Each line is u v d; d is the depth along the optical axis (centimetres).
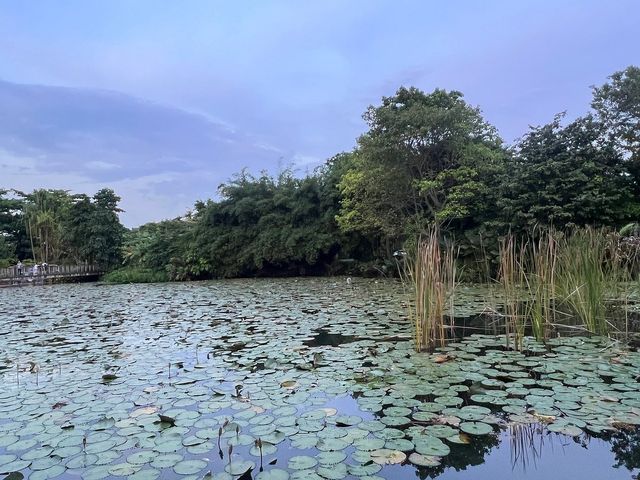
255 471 208
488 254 1116
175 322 659
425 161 1239
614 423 251
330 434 246
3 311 857
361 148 1280
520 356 400
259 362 407
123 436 251
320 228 1705
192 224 2033
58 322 695
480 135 1303
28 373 396
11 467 218
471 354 412
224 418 273
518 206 1102
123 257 2119
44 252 2552
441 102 1273
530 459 218
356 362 395
